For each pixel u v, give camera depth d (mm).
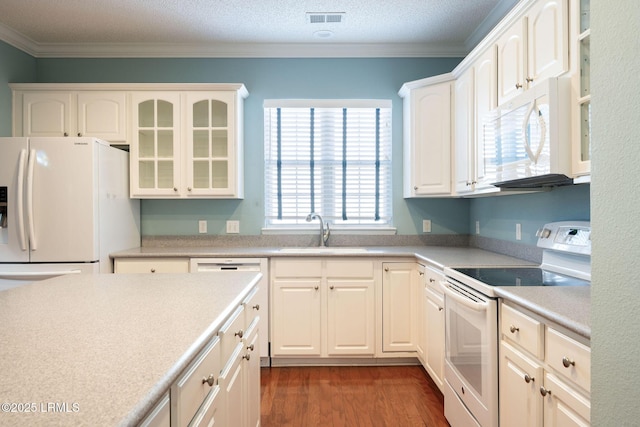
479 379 1643
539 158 1565
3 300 1272
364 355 2859
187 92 3111
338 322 2846
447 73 3158
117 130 3098
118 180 2996
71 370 710
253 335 1669
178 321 1028
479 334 1642
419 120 3070
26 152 2596
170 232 3424
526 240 2430
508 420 1451
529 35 1849
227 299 1283
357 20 2938
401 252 2859
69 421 539
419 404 2303
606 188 708
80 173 2637
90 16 2873
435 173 2988
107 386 647
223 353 1186
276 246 3412
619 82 676
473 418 1713
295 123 3459
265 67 3432
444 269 2146
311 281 2838
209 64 3430
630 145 650
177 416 810
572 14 1507
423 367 2863
